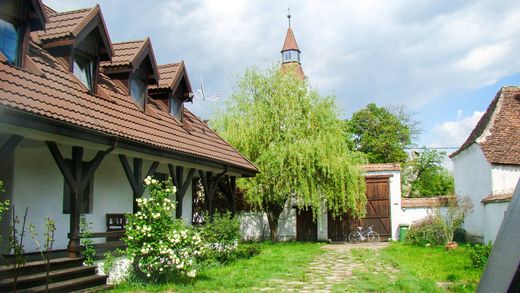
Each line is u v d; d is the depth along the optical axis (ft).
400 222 87.51
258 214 89.10
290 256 54.39
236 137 79.25
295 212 89.25
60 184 36.04
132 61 40.88
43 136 27.32
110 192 42.50
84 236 30.53
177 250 32.94
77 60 35.91
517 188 4.86
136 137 34.17
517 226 4.43
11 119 23.39
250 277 36.06
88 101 33.14
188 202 57.77
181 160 41.83
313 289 31.04
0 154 24.27
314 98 80.74
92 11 35.40
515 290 4.22
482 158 68.23
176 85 50.03
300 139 78.79
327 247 72.84
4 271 24.61
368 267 44.06
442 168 148.56
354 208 79.82
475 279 33.73
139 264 32.14
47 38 33.94
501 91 75.56
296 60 199.93
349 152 81.82
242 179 78.33
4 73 26.03
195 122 58.23
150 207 32.94
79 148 30.12
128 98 41.45
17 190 31.53
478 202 71.05
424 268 42.14
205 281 33.60
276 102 80.02
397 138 153.17
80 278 29.37
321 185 78.59
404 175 146.00
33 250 32.73
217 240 47.06
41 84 28.89
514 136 67.82
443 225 66.39
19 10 28.96
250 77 82.17
